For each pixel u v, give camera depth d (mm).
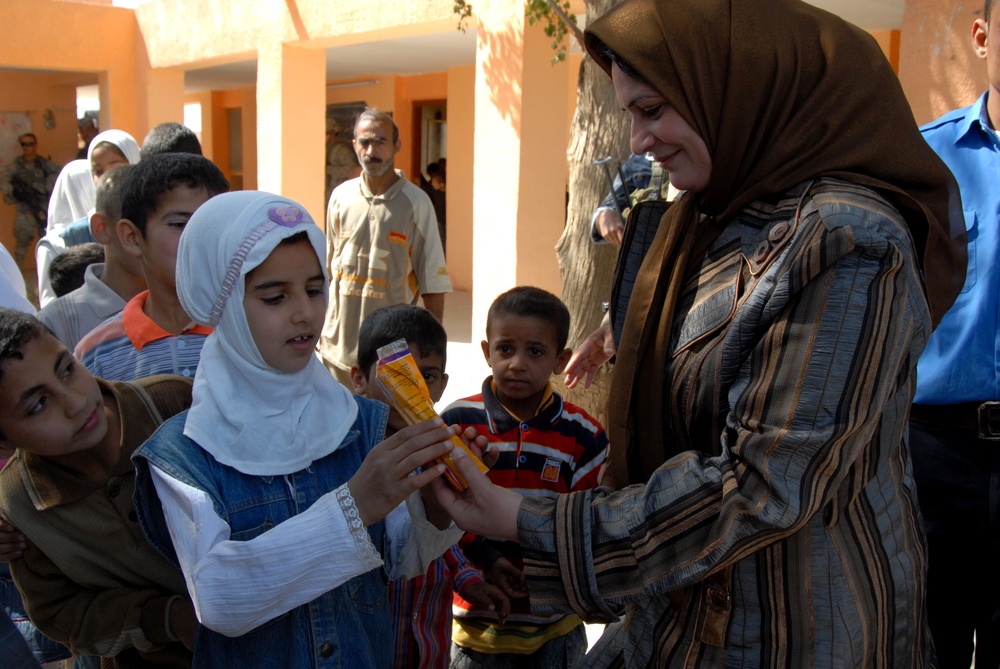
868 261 1486
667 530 1530
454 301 12156
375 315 2695
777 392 1489
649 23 1621
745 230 1654
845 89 1606
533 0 5348
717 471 1543
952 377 2535
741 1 1616
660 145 1681
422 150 14258
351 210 5156
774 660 1603
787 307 1516
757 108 1617
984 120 2570
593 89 4750
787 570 1590
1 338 1734
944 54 4750
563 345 2637
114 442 1934
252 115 16969
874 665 1645
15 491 1883
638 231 1975
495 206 7645
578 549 1561
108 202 2688
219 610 1492
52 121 15938
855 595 1599
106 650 1873
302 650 1662
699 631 1671
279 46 10102
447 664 2348
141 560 1920
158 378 2094
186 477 1562
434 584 2279
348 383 5191
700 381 1640
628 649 1820
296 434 1674
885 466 1677
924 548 1771
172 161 2414
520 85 7305
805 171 1586
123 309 2592
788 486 1450
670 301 1729
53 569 1916
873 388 1475
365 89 14531
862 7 7977
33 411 1757
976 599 2631
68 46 12672
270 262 1608
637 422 1801
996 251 2496
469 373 7473
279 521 1641
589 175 4797
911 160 1635
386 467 1524
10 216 15445
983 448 2541
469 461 1635
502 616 2342
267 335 1615
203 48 11547
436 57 11914
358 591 1768
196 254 1636
